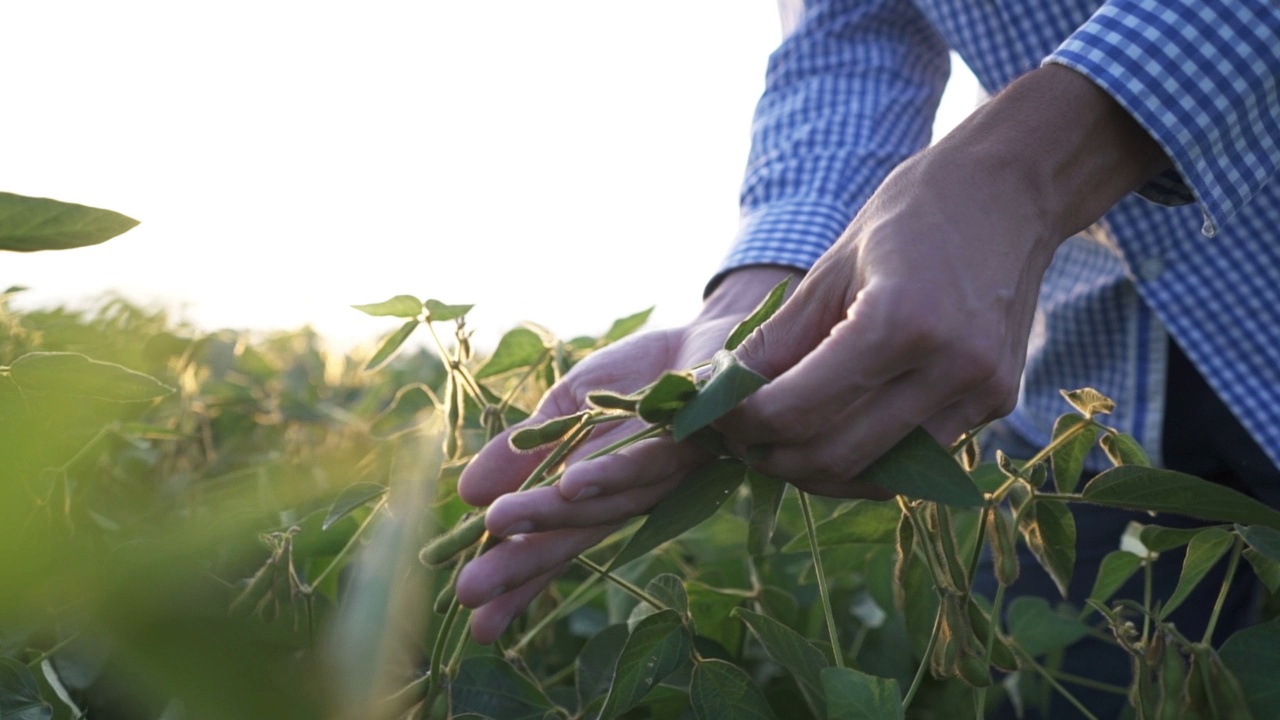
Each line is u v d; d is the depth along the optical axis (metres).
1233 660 0.82
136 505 1.10
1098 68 0.80
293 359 2.29
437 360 2.38
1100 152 0.82
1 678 0.74
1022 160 0.76
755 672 1.19
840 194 1.35
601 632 1.00
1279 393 1.21
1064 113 0.80
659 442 0.74
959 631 0.79
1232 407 1.21
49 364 0.75
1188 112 0.81
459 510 1.14
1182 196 0.92
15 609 0.27
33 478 0.51
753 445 0.70
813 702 0.90
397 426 1.62
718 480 0.75
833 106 1.46
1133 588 1.42
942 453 0.70
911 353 0.66
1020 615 1.24
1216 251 1.23
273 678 0.27
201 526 0.30
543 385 1.51
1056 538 0.88
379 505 0.89
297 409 1.78
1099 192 0.84
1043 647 1.23
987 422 0.79
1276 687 0.80
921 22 1.55
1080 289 1.39
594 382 1.07
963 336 0.67
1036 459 0.85
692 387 0.66
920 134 1.51
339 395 2.33
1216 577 1.38
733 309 1.25
